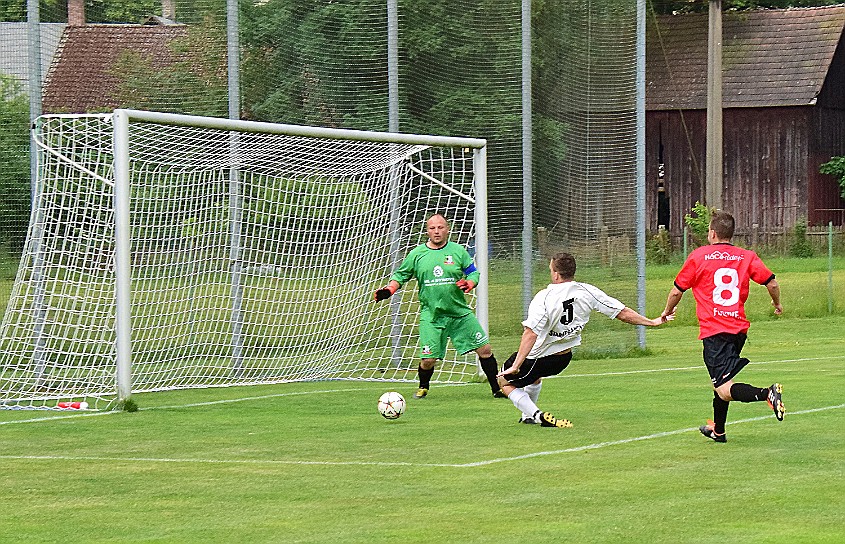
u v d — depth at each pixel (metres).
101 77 25.64
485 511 11.21
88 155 20.97
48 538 10.45
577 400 19.55
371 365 25.14
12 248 24.88
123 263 19.45
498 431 16.39
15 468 13.95
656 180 64.81
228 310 24.84
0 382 21.64
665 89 64.94
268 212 25.72
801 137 63.19
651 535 10.16
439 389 22.02
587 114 28.19
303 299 25.47
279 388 22.86
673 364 25.83
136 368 23.62
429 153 26.38
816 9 66.62
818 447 14.50
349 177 25.84
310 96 26.58
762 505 11.26
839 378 21.97
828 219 64.88
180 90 26.05
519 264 27.52
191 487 12.69
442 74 26.98
